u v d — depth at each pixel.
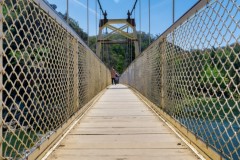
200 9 1.79
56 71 2.34
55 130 2.26
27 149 1.53
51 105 2.07
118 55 40.50
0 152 1.23
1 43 1.22
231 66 1.30
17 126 1.38
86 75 4.77
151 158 1.86
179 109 2.58
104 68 12.31
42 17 1.82
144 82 6.38
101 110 4.61
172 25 2.82
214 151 1.59
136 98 7.24
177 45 2.60
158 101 4.02
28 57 1.47
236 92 1.25
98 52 20.73
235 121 1.26
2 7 1.21
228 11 1.34
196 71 1.91
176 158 1.86
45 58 1.87
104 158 1.86
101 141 2.36
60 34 2.53
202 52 1.76
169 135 2.60
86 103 4.64
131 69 12.51
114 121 3.45
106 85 14.14
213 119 1.56
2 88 1.21
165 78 3.41
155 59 4.35
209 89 1.63
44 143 1.89
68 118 2.96
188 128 2.23
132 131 2.80
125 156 1.91
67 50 2.94
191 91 2.10
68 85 2.98
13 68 1.29
